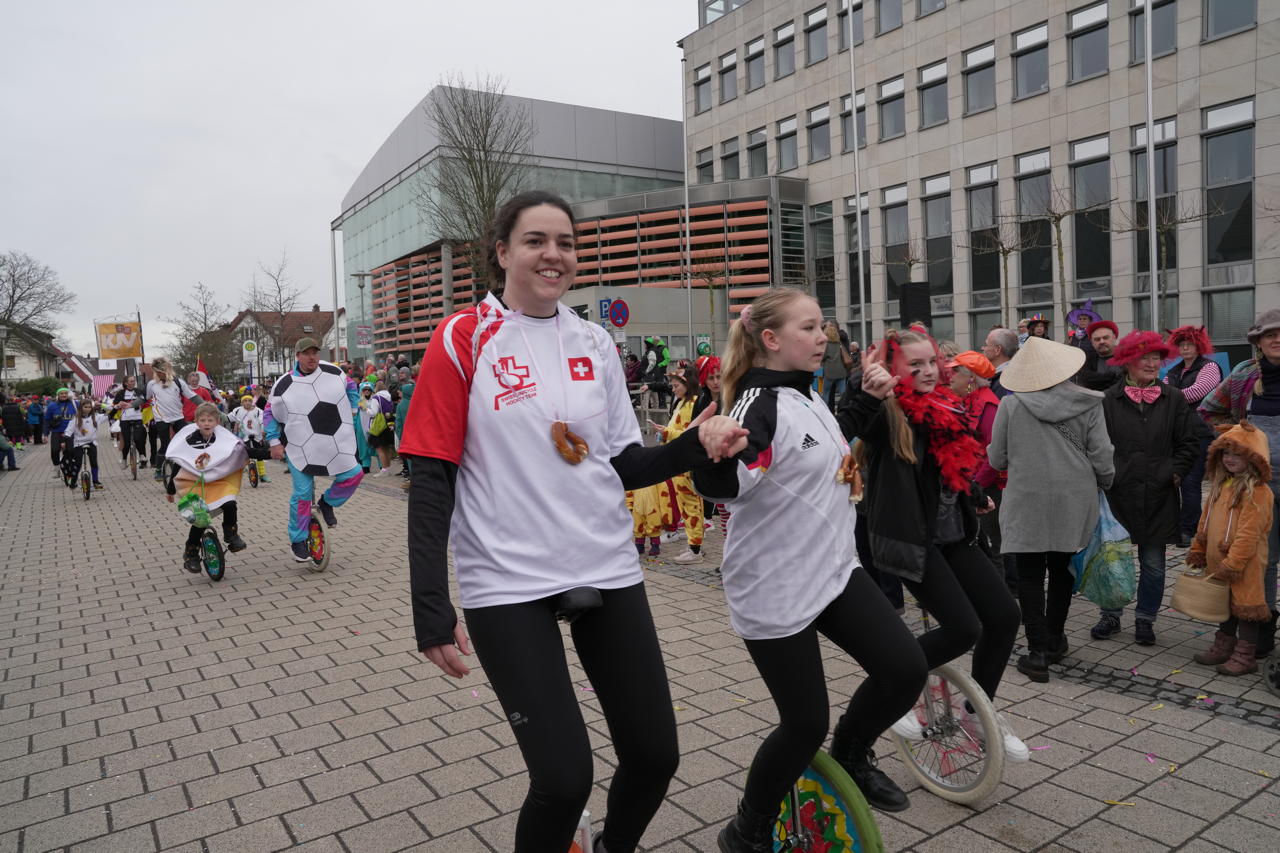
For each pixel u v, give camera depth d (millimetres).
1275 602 4785
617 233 34188
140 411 16969
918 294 4711
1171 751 3598
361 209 52344
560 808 1898
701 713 4137
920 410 3047
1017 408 4461
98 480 15219
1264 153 18562
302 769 3676
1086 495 4367
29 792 3545
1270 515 4293
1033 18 23125
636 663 2062
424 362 2033
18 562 8703
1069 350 4449
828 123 29844
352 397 8477
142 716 4355
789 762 2531
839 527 2598
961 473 3092
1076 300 22656
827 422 2662
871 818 2432
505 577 2012
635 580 2139
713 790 3363
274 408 7559
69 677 5016
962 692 3174
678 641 5309
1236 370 5316
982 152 24672
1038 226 23250
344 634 5703
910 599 6152
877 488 3184
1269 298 18594
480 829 3127
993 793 3297
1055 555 4605
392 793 3430
